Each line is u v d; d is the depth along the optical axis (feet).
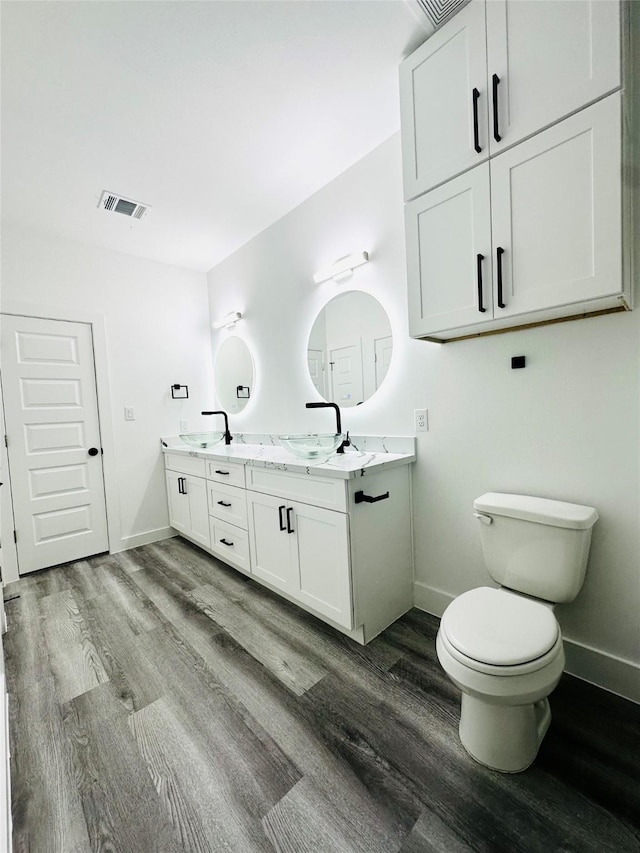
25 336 8.28
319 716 4.25
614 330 4.22
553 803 3.24
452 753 3.75
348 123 5.80
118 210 7.80
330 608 5.59
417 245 4.87
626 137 3.48
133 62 4.51
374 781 3.49
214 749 3.87
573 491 4.65
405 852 2.92
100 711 4.41
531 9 3.75
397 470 6.05
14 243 8.14
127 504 9.84
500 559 4.78
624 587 4.37
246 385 10.04
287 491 6.16
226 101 5.22
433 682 4.74
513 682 3.14
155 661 5.28
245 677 4.91
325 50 4.56
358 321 7.02
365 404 7.00
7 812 3.12
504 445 5.22
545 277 3.84
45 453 8.55
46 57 4.36
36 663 5.30
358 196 6.77
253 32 4.26
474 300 4.41
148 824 3.19
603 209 3.48
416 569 6.49
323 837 3.05
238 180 7.07
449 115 4.42
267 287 9.05
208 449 9.10
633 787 3.36
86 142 5.82
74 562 8.91
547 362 4.74
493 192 4.13
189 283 11.10
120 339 9.73
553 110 3.67
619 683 4.43
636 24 3.68
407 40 4.54
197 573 8.20
